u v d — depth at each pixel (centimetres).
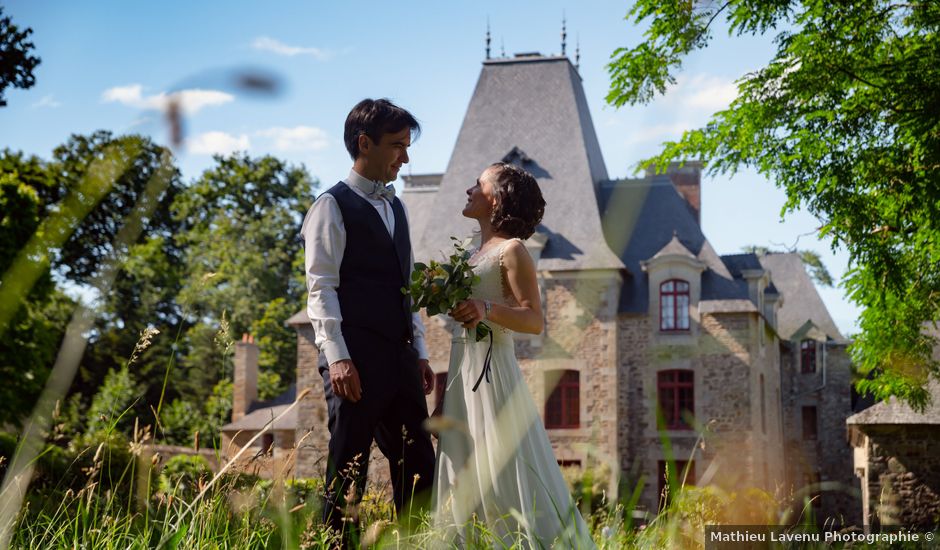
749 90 1191
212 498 219
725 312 2256
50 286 1669
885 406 1798
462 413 315
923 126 1097
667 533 212
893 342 1254
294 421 2677
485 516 296
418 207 2812
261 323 3541
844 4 1132
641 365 2267
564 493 302
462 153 2534
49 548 230
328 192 350
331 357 326
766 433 2328
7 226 1569
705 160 1253
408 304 354
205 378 3041
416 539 246
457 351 327
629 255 2392
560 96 2547
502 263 336
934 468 1750
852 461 2780
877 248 1202
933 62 1112
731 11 1170
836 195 1171
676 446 2198
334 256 340
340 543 252
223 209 3594
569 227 2359
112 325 2820
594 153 2577
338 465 321
